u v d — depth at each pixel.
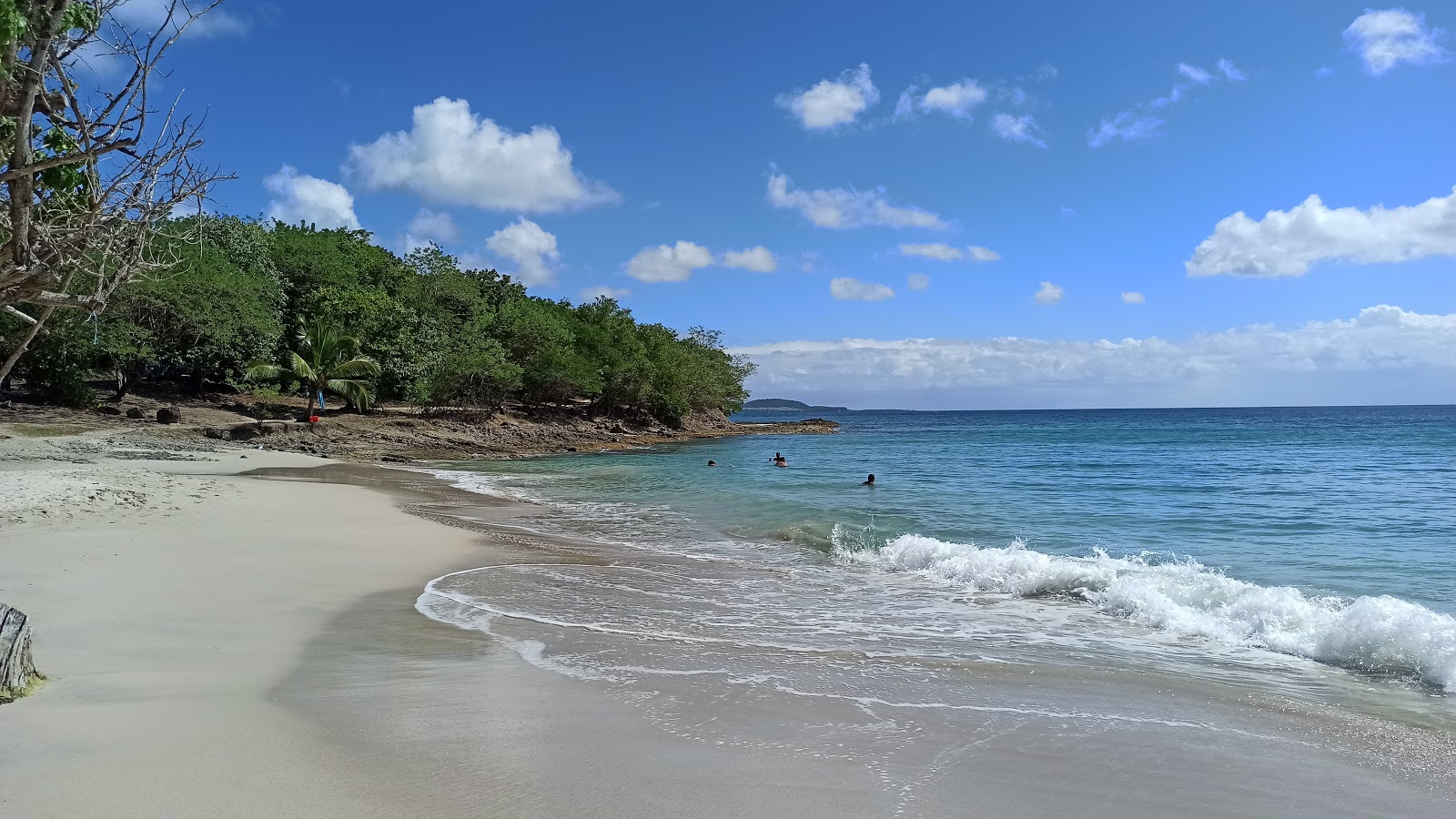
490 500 21.02
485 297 69.50
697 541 14.81
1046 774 4.61
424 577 10.20
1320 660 7.32
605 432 61.75
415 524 14.94
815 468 35.50
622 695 5.75
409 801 3.89
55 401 34.75
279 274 48.53
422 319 51.34
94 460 24.47
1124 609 9.30
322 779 4.08
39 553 9.49
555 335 61.38
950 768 4.63
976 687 6.33
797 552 13.66
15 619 5.10
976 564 11.55
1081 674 6.78
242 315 39.28
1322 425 101.31
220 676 5.72
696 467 35.34
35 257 4.21
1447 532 15.94
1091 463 38.91
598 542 14.34
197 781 3.96
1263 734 5.38
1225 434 76.25
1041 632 8.38
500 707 5.36
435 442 42.94
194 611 7.59
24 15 3.78
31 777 3.88
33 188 4.14
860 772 4.52
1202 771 4.72
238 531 12.26
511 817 3.77
